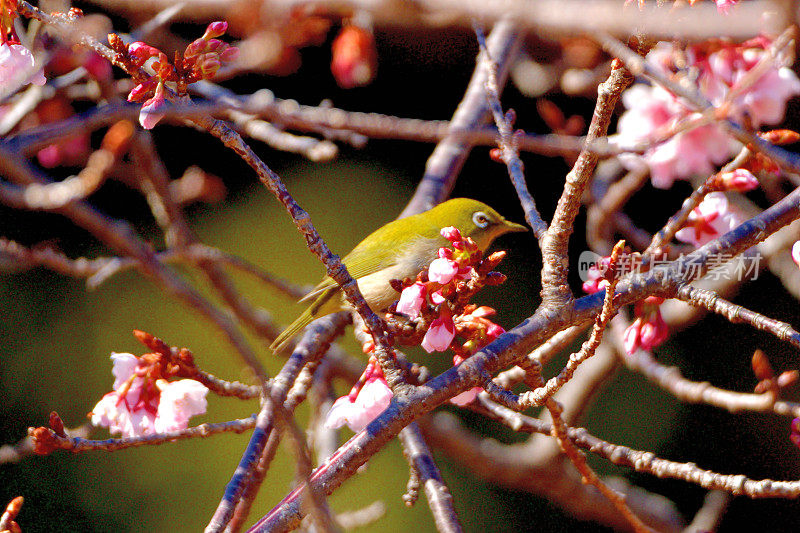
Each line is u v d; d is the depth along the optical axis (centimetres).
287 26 1016
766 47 636
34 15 490
